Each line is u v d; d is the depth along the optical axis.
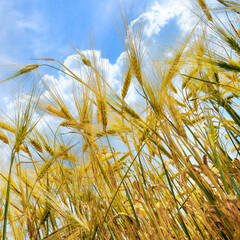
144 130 0.46
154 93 0.45
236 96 0.52
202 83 0.53
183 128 0.43
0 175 0.50
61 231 0.45
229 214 0.37
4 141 0.50
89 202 0.47
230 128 0.53
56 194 0.53
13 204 0.51
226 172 0.42
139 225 0.43
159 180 0.50
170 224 0.50
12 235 0.50
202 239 0.43
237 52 0.47
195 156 0.42
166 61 0.47
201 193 0.46
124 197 0.57
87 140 0.47
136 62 0.45
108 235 0.47
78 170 0.53
